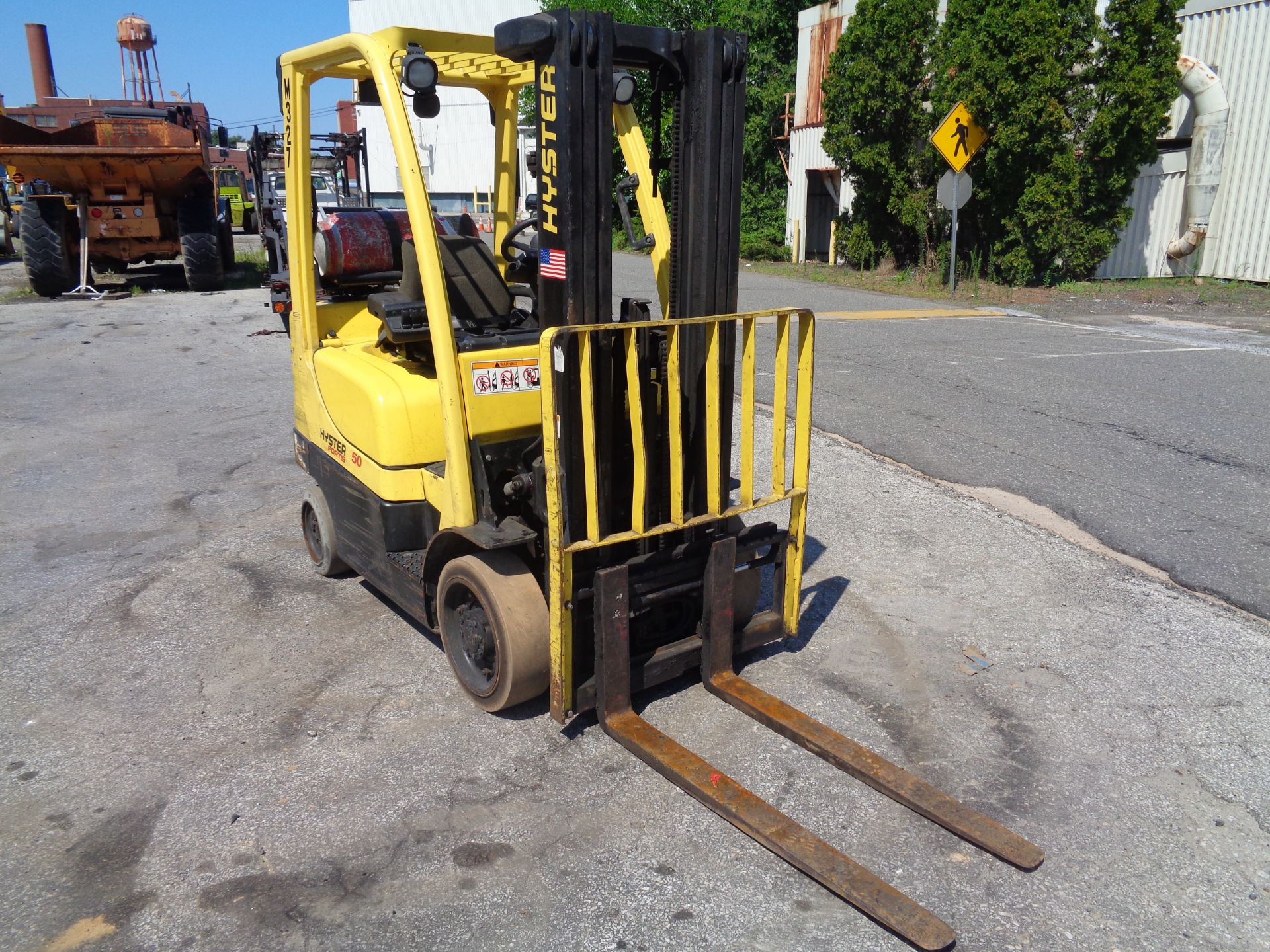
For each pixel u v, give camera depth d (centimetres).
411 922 260
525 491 353
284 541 551
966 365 985
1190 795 316
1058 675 393
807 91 2327
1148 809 309
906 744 345
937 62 1750
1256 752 339
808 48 2308
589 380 302
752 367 339
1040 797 315
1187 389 869
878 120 1844
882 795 315
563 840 293
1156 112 1534
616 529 363
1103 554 510
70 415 834
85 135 1563
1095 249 1655
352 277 466
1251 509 568
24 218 1473
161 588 486
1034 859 280
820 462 671
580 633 342
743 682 372
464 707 371
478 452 350
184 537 557
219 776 327
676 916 262
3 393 909
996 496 598
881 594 471
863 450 694
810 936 255
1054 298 1557
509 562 351
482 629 361
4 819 306
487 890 272
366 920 261
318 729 356
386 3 3956
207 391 924
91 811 309
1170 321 1309
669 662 361
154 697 381
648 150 387
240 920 261
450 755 338
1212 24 1648
